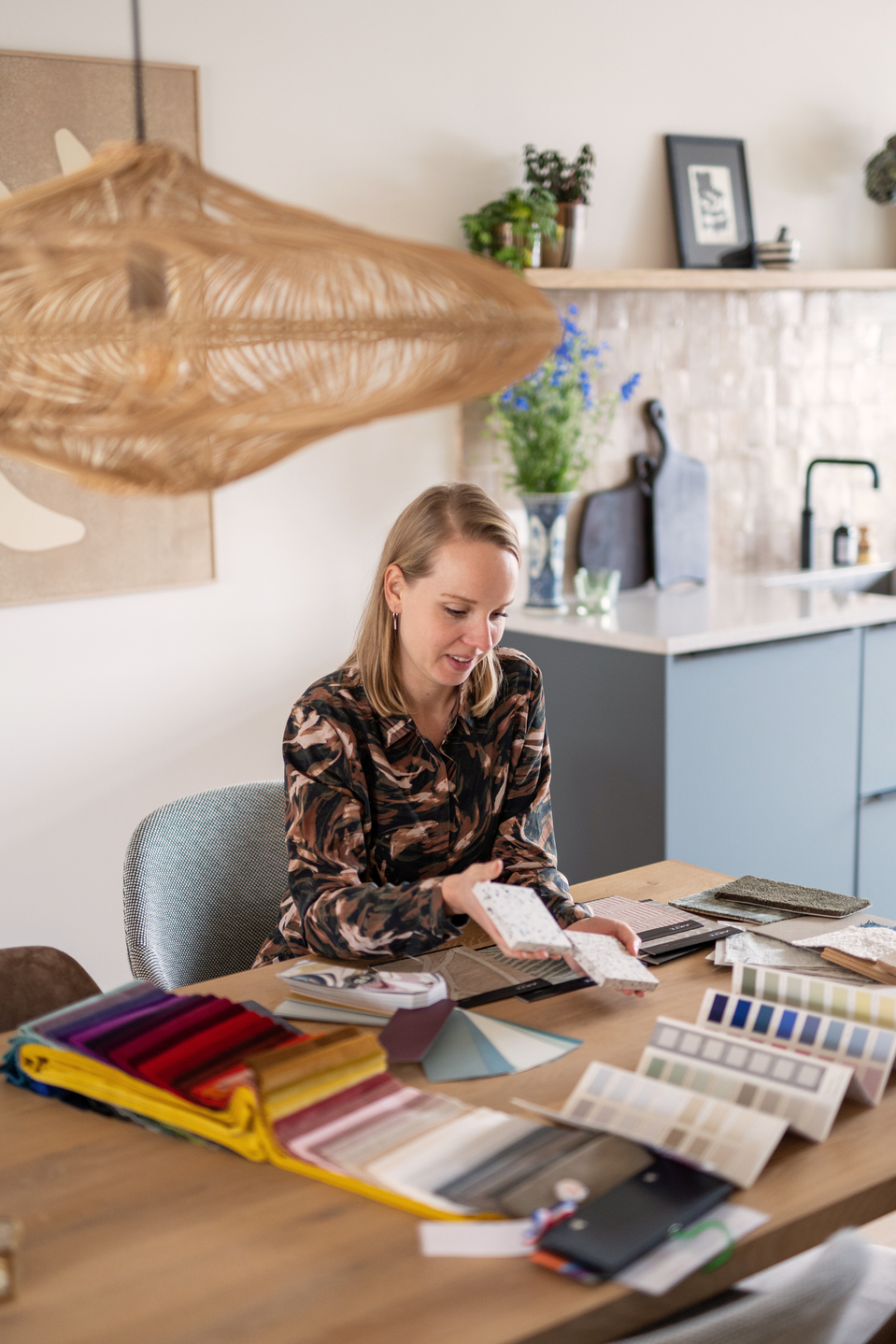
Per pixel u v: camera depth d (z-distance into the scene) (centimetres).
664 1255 95
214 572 288
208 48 272
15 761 271
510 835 181
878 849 335
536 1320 89
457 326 95
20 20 249
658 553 347
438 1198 102
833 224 376
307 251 91
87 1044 123
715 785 294
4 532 262
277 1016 140
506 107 313
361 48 291
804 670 308
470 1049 132
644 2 331
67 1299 93
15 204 97
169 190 99
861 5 370
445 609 163
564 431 309
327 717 168
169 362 88
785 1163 110
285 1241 100
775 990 138
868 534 388
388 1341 87
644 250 340
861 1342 117
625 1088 117
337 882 158
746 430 365
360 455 305
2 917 274
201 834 193
